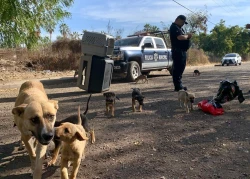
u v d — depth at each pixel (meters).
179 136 4.59
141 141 4.39
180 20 8.23
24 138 3.33
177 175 3.28
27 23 10.65
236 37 59.12
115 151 4.02
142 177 3.24
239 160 3.64
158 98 7.65
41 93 3.91
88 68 8.86
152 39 13.41
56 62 19.58
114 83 11.54
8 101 8.14
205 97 7.56
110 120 5.57
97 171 3.42
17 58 20.11
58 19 11.91
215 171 3.36
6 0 9.80
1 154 4.01
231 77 13.11
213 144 4.20
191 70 20.44
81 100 7.68
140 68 12.29
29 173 3.43
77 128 3.02
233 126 5.02
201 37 57.41
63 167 3.01
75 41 21.50
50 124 3.07
